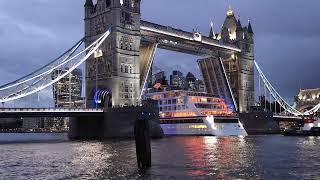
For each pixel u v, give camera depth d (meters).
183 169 52.41
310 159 63.22
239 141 114.25
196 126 157.00
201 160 62.34
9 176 48.59
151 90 186.25
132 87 153.50
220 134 155.50
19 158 69.06
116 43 150.00
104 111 142.25
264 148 85.88
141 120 55.50
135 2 157.75
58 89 172.50
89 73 159.38
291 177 46.03
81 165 57.88
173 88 181.50
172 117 163.50
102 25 155.38
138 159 55.41
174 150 81.25
